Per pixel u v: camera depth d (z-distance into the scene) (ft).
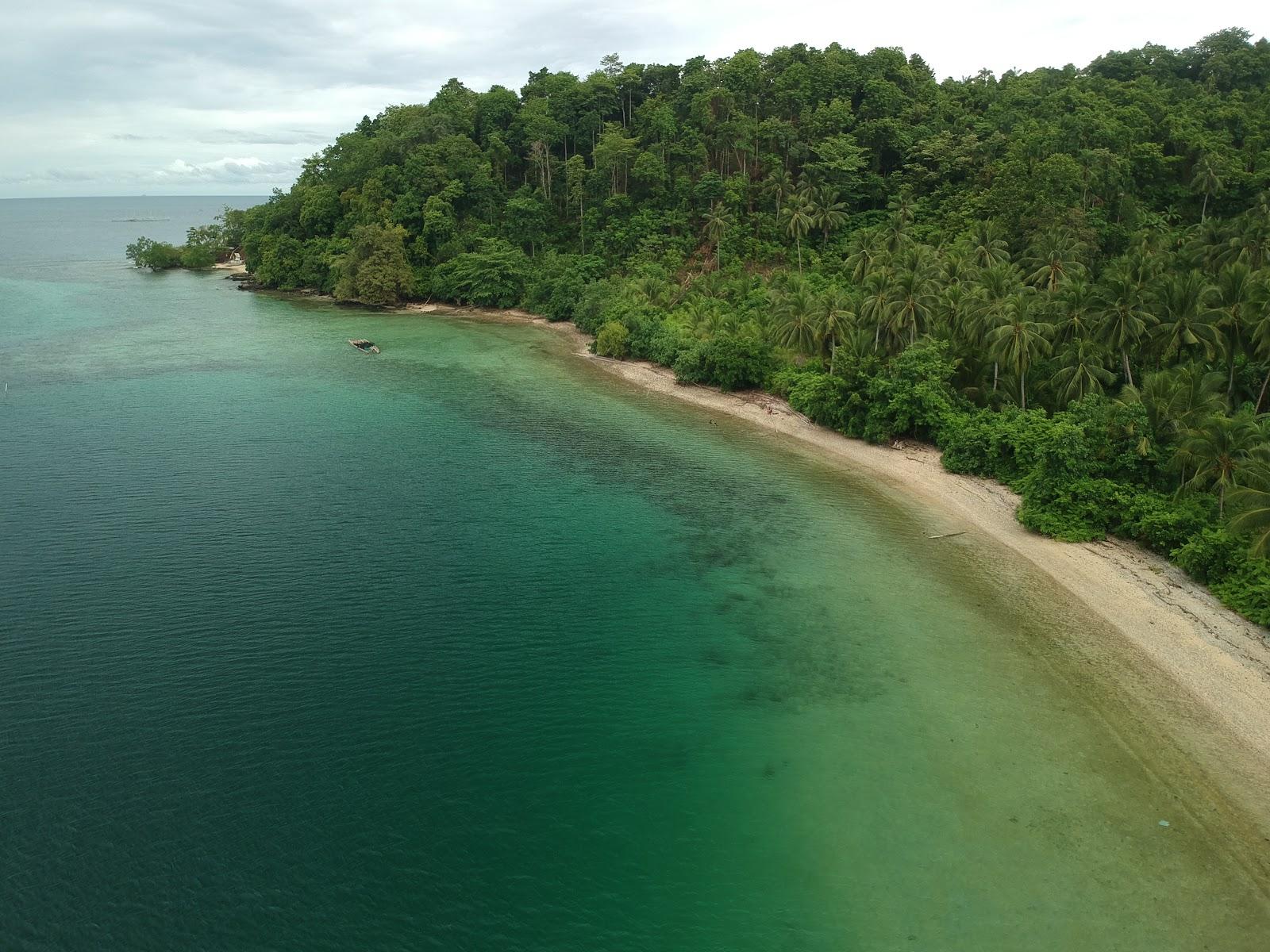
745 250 407.85
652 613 146.00
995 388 229.66
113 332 397.80
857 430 238.07
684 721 117.19
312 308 484.33
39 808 97.60
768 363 286.87
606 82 500.74
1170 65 490.90
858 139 435.12
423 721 116.26
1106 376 206.28
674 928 85.61
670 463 223.51
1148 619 140.15
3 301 489.26
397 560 163.63
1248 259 249.34
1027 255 318.65
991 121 437.58
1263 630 134.92
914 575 160.15
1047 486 177.99
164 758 106.93
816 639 138.41
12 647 129.59
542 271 452.76
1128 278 209.36
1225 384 203.31
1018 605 147.74
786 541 175.73
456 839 96.07
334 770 106.01
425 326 428.15
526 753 110.52
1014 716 117.60
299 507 188.24
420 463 219.82
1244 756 107.65
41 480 200.13
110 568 156.25
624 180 462.60
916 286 236.84
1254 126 400.26
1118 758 108.47
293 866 91.45
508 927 85.61
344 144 586.86
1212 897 88.12
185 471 209.05
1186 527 158.10
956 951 82.58
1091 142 374.43
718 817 99.76
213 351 358.64
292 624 139.54
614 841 96.37
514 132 523.29
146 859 91.35
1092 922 85.46
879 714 118.62
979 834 96.84
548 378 319.47
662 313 355.56
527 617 144.15
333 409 270.87
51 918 83.92
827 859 93.76
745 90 458.50
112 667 125.49
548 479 209.97
